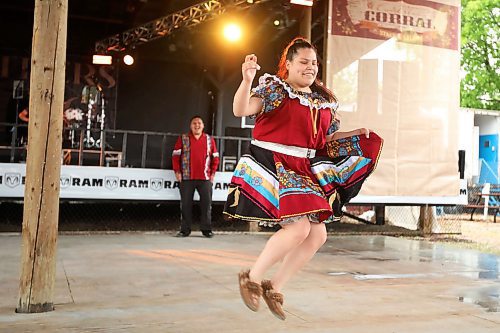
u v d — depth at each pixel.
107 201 7.68
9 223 8.05
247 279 2.42
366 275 4.80
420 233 8.94
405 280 4.60
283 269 2.63
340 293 3.99
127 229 7.93
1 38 11.26
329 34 7.86
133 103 11.87
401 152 8.11
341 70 7.89
